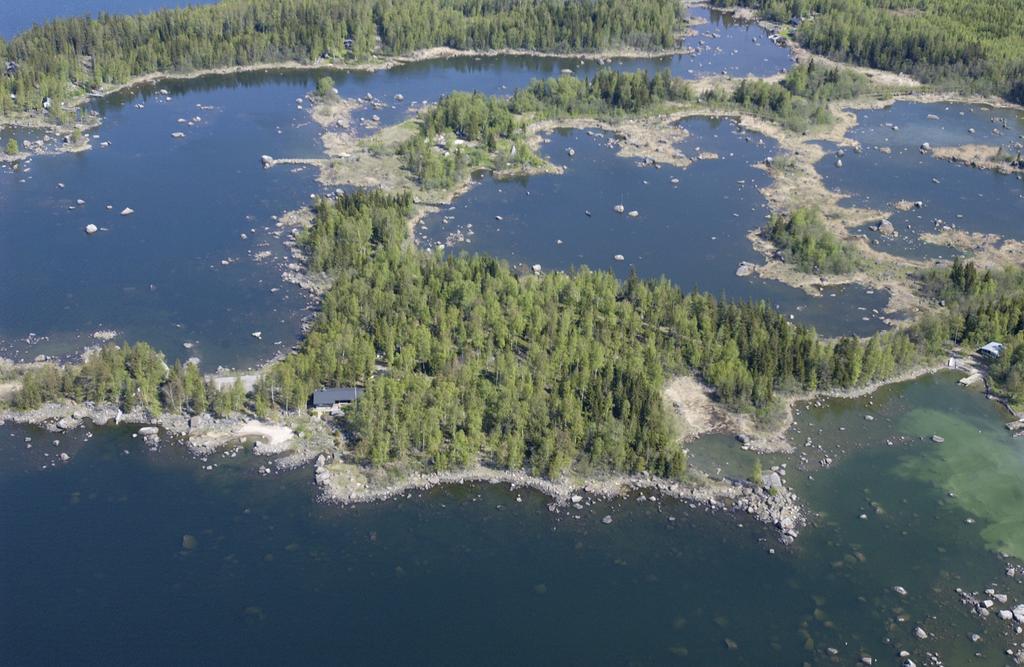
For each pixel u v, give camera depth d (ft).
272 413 433.07
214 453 410.52
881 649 334.24
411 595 349.61
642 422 425.28
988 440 441.68
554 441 407.85
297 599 345.31
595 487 400.67
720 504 394.93
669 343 478.59
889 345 483.51
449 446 412.16
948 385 480.23
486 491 397.39
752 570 365.81
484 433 424.87
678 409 449.06
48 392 435.12
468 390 433.48
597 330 487.20
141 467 403.13
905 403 466.70
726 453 424.87
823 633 339.98
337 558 363.35
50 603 339.16
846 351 472.85
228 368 470.80
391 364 458.50
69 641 325.01
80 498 386.11
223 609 339.98
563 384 438.40
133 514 378.73
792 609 349.61
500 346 476.13
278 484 395.75
